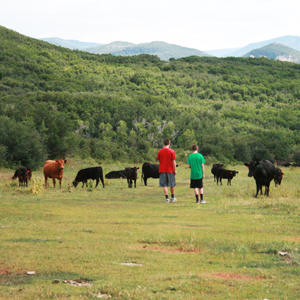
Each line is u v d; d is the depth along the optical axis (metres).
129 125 78.81
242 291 3.29
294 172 34.16
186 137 71.88
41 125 42.28
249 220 7.77
